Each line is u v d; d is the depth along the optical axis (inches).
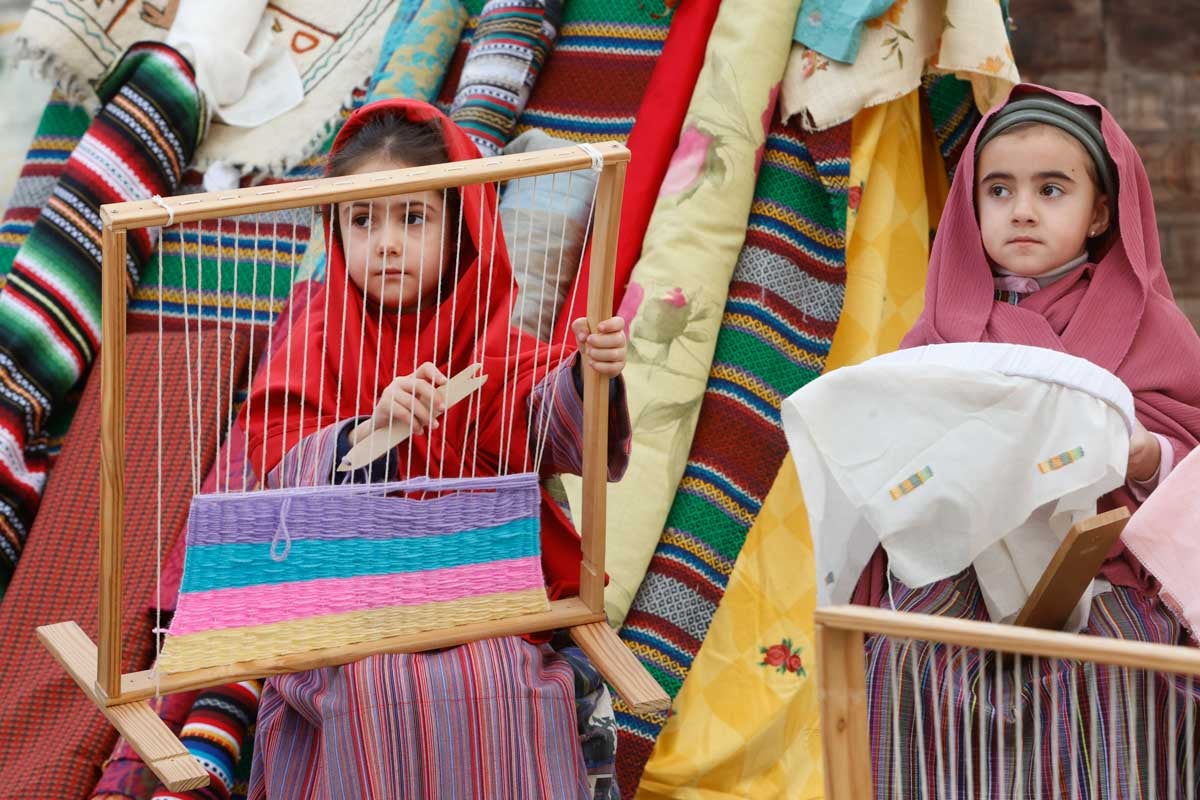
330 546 110.3
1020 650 83.2
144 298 182.7
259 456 120.1
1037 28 246.7
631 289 160.6
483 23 181.3
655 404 156.1
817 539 115.6
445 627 114.3
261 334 178.4
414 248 119.1
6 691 152.6
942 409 110.7
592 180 164.7
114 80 190.2
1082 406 108.9
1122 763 105.0
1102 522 101.7
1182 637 115.0
